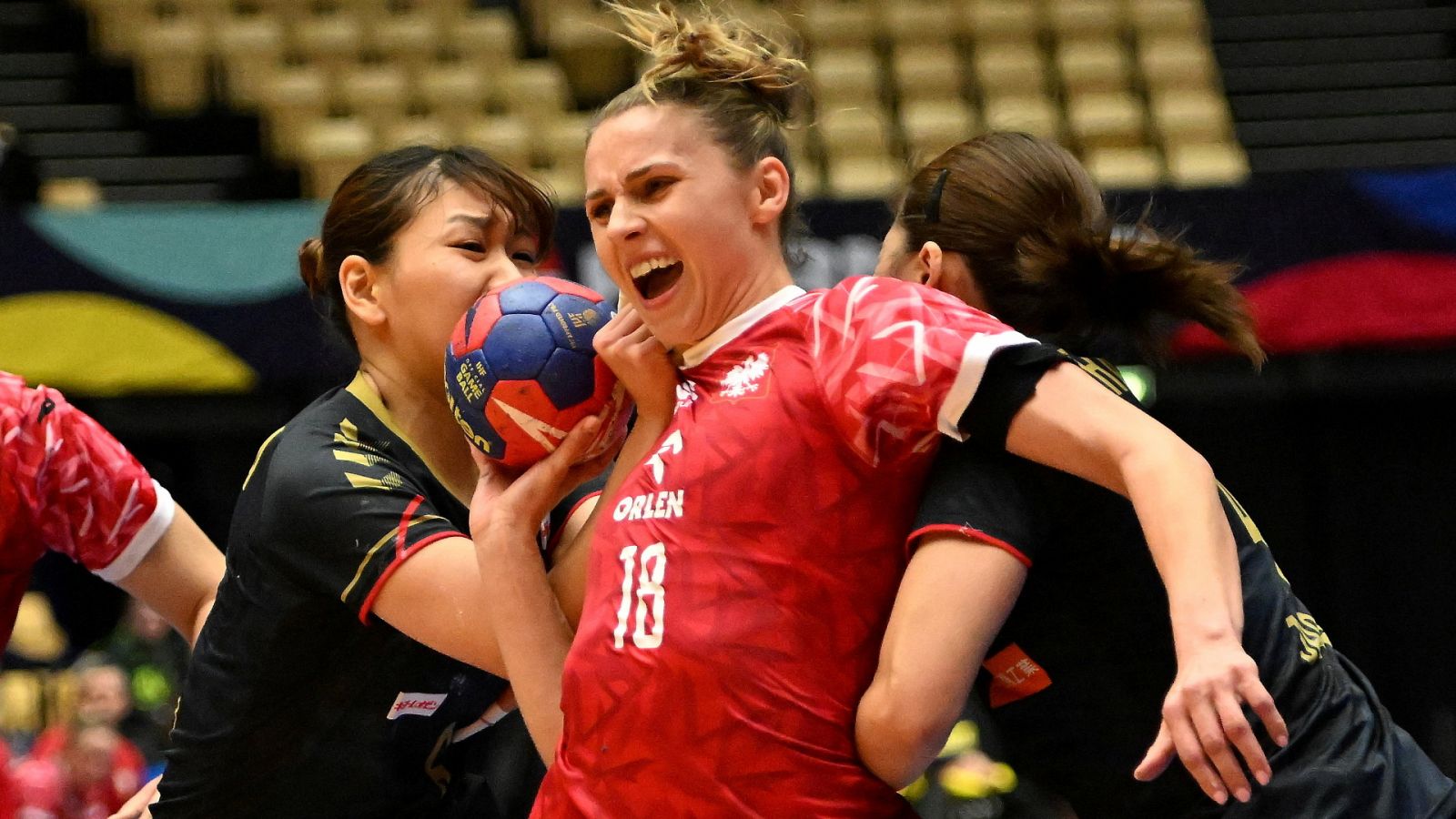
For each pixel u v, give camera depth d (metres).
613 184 3.63
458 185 4.41
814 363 3.47
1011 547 3.38
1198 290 3.88
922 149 4.72
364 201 4.44
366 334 4.52
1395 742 3.72
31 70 17.70
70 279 11.78
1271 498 15.59
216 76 17.72
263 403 13.68
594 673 3.47
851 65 18.30
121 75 17.84
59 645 13.53
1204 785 3.01
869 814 3.45
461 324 4.07
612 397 4.01
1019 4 19.12
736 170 3.63
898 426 3.38
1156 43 18.88
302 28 18.53
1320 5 20.30
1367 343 12.45
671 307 3.64
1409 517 15.47
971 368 3.31
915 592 3.35
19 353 11.67
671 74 3.67
